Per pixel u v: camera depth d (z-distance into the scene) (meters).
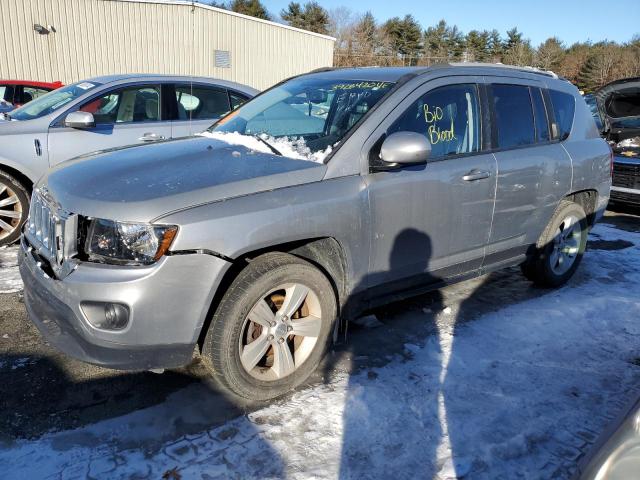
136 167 2.92
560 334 3.89
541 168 4.12
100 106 5.75
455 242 3.66
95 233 2.54
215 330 2.70
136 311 2.45
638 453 1.35
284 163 2.98
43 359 3.23
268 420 2.77
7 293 4.13
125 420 2.71
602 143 4.88
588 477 1.41
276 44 23.11
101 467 2.39
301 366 3.02
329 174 2.98
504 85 4.04
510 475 2.47
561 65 58.31
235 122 3.92
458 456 2.57
